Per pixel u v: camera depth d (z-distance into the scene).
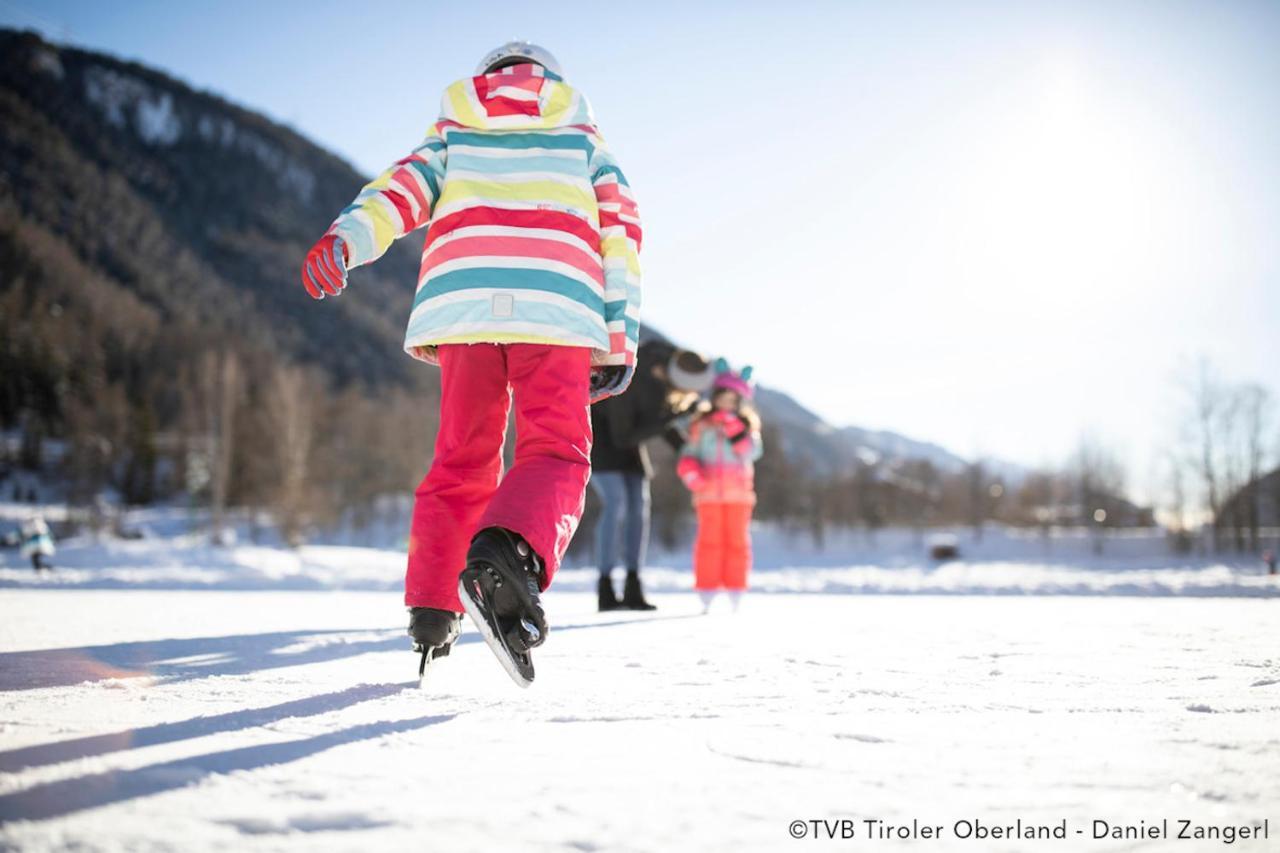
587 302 2.07
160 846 0.86
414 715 1.61
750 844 0.90
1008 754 1.27
